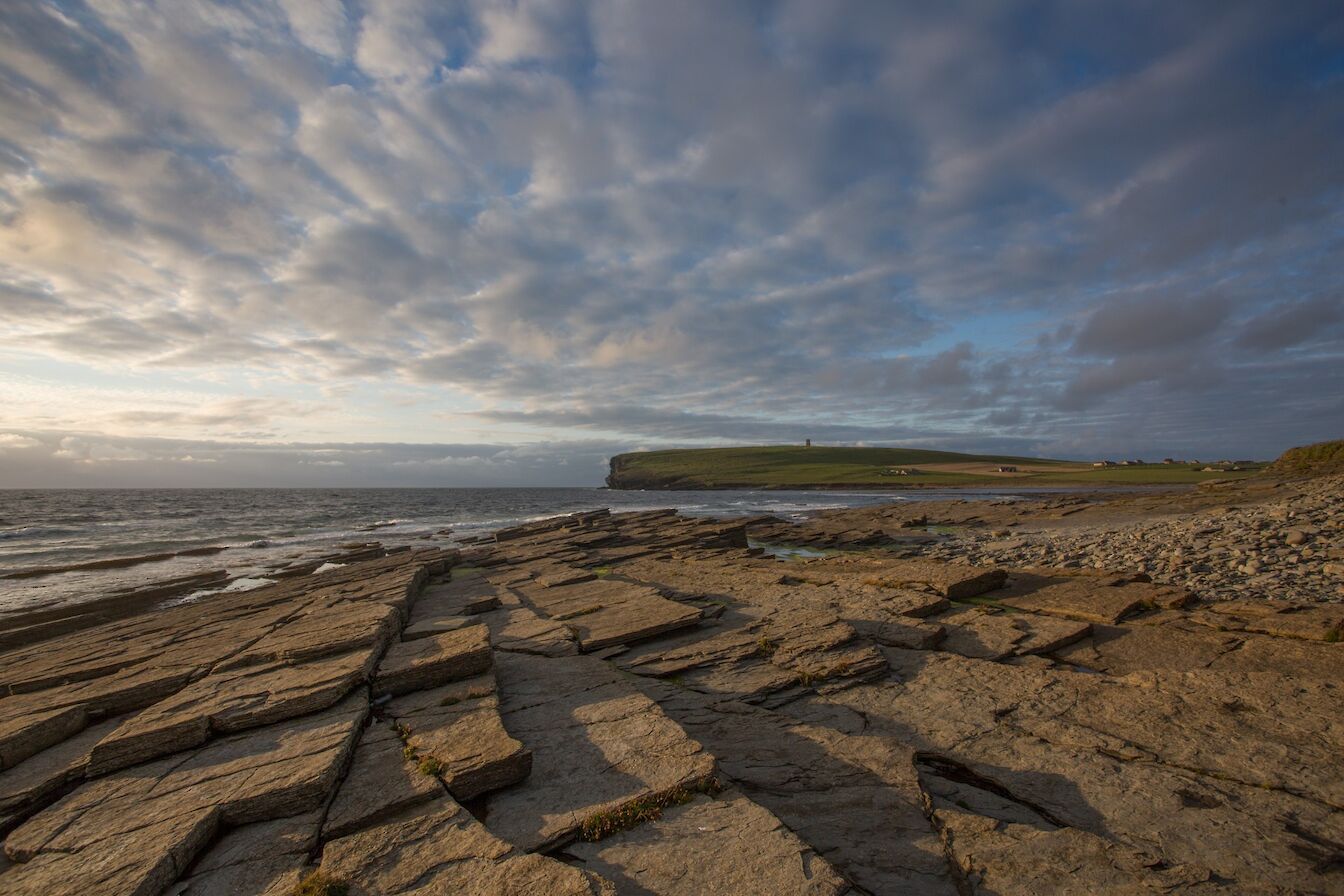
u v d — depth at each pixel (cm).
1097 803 617
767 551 3431
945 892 480
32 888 457
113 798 593
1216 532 2353
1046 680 935
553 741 691
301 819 553
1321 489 3656
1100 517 4319
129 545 4531
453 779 575
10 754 730
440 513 8500
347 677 817
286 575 3008
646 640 1166
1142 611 1318
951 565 1692
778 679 953
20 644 1838
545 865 457
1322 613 1148
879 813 586
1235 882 494
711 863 476
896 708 860
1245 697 829
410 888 445
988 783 667
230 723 726
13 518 7275
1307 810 595
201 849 524
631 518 4750
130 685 937
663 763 623
